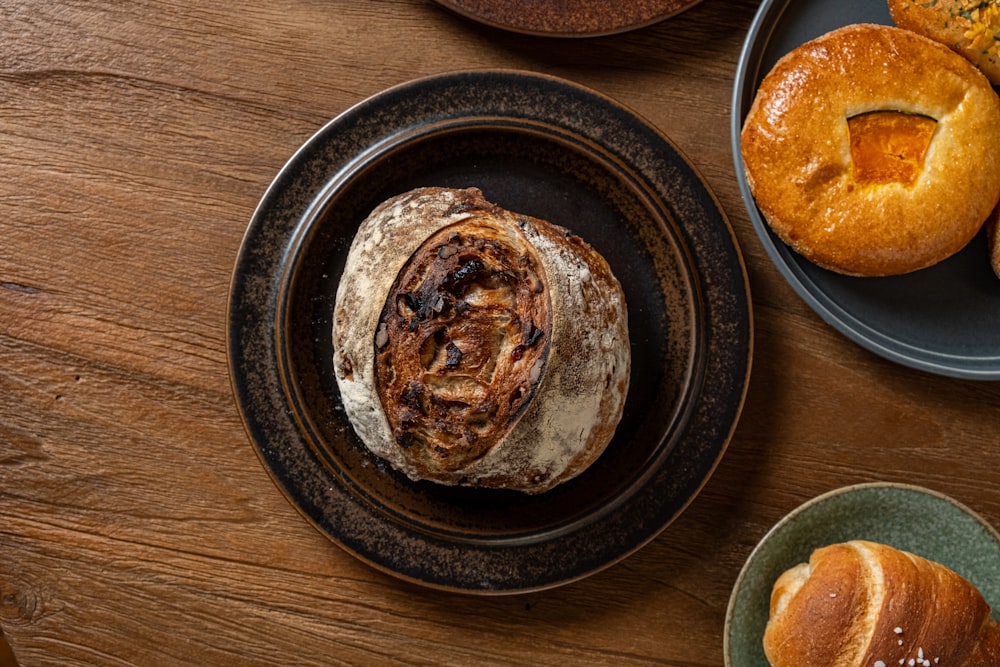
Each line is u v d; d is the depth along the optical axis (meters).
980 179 0.63
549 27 0.66
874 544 0.64
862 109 0.63
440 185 0.67
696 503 0.68
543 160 0.67
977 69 0.64
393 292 0.62
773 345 0.68
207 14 0.68
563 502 0.67
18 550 0.68
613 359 0.64
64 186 0.68
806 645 0.63
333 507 0.66
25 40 0.68
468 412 0.62
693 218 0.66
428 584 0.66
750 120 0.65
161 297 0.68
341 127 0.66
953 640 0.62
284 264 0.66
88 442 0.68
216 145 0.68
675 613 0.68
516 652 0.68
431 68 0.68
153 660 0.68
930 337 0.66
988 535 0.64
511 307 0.62
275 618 0.68
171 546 0.68
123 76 0.68
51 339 0.68
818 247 0.64
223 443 0.68
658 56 0.68
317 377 0.67
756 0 0.68
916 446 0.67
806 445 0.68
